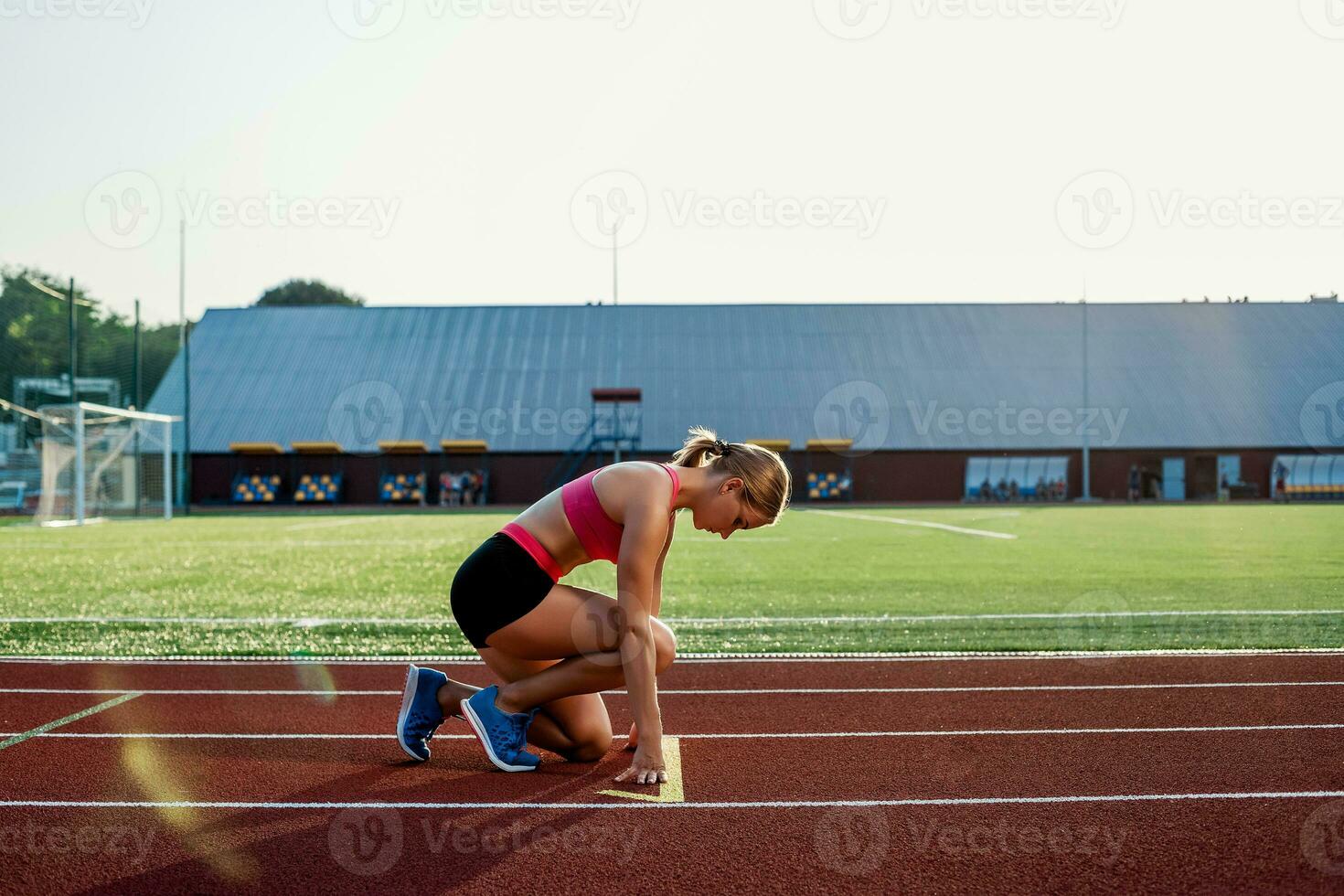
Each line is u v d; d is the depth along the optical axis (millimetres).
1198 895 2512
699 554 13945
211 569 12148
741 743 4035
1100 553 13648
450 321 42531
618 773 3605
